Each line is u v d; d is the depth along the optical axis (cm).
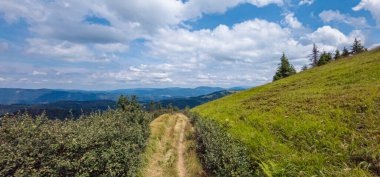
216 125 2064
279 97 2755
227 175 1095
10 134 951
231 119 2236
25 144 928
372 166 882
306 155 1066
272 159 1108
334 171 891
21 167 873
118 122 1709
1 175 838
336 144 1112
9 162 859
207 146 1541
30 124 1023
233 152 1202
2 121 977
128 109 2736
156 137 2405
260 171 1053
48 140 987
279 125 1581
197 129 2400
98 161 1116
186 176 1396
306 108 1856
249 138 1473
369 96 1662
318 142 1178
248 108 2647
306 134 1319
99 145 1165
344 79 2875
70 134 1070
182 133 2806
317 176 891
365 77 2630
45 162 945
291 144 1263
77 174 994
